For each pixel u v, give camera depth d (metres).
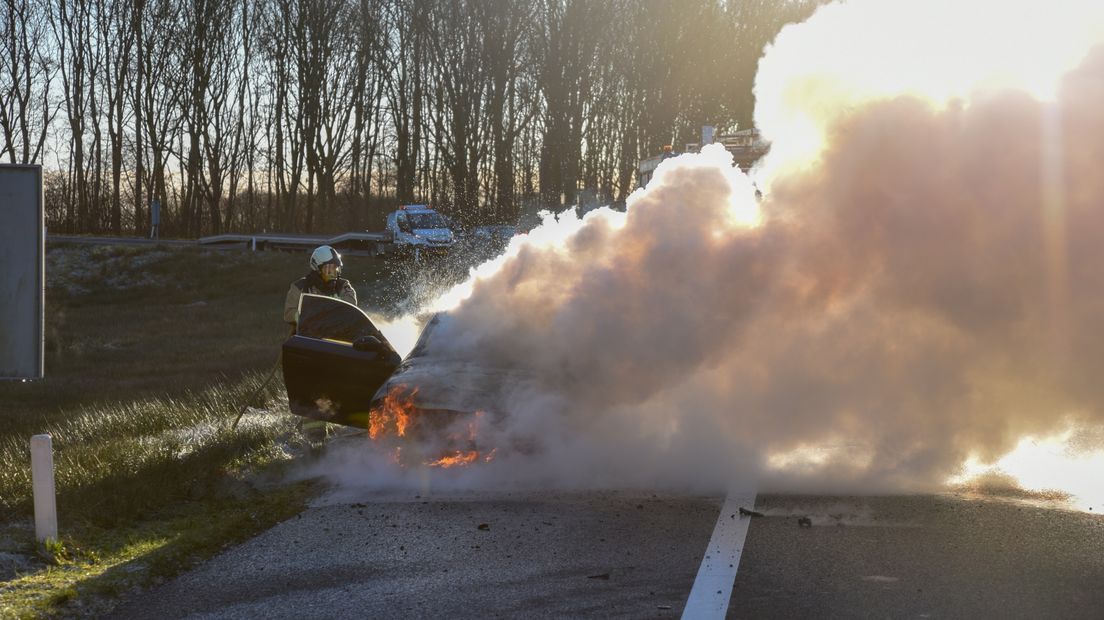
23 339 6.80
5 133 67.88
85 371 28.11
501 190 62.31
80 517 7.23
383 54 68.44
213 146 71.06
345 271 41.22
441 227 42.44
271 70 70.81
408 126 68.94
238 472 9.16
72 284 47.25
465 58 62.16
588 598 5.45
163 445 10.16
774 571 5.83
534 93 64.56
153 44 69.00
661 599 5.39
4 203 6.77
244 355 28.48
